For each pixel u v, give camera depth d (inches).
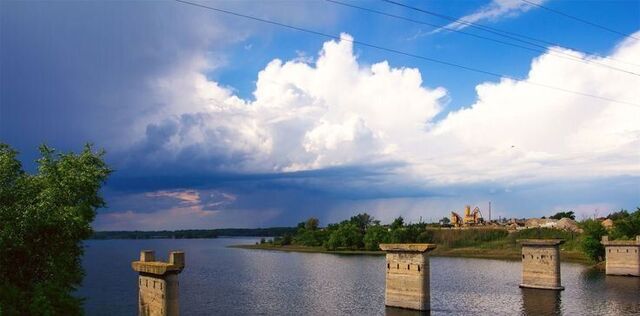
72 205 1820.9
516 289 3782.0
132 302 3403.1
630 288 3636.8
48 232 1631.4
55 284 1534.2
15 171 1723.7
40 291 1457.9
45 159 1860.2
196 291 3954.2
